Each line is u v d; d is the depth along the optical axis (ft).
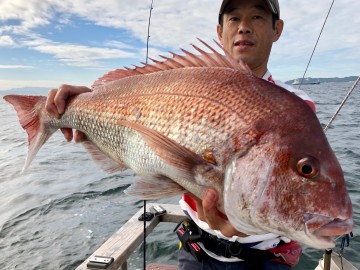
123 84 2.54
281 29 3.03
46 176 10.61
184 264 2.99
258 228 1.86
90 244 5.87
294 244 2.71
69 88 2.89
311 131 1.82
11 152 15.57
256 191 1.80
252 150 1.84
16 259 5.53
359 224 5.43
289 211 1.74
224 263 2.72
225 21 2.84
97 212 7.29
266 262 2.64
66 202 8.00
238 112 1.94
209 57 2.23
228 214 1.90
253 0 2.68
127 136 2.37
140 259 5.19
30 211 7.57
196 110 2.06
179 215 4.22
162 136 2.06
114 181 9.56
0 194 8.93
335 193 1.70
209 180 1.95
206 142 1.97
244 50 2.74
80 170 11.30
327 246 1.68
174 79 2.26
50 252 5.69
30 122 3.17
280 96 1.93
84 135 2.82
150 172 2.19
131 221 4.07
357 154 10.95
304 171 1.73
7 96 3.22
